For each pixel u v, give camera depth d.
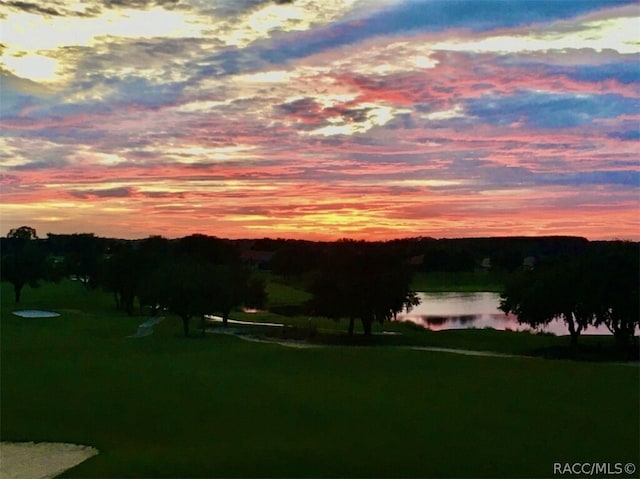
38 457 24.23
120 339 69.00
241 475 20.81
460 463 21.50
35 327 80.50
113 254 124.50
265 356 49.47
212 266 89.00
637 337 75.81
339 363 44.66
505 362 44.44
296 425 26.80
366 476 20.47
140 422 28.20
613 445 23.30
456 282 186.75
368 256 81.56
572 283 69.38
